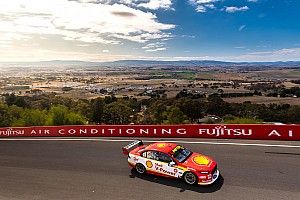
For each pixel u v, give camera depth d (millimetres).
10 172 16234
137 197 11977
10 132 26922
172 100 72250
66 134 24688
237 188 12109
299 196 11188
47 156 18797
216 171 12844
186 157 13266
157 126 21500
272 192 11602
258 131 18609
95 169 15555
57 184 13992
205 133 20094
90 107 70000
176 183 12930
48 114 56031
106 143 20891
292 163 14305
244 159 15211
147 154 13859
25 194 13180
